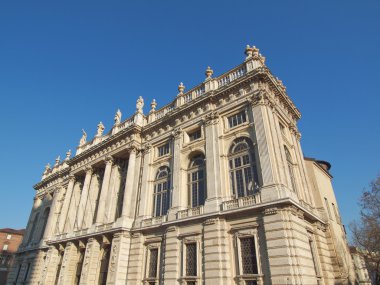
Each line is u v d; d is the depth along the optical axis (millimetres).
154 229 25500
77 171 39688
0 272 77438
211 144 24500
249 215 19594
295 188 24375
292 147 26578
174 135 28672
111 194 32188
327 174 33344
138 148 32500
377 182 31422
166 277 21859
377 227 30891
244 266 18672
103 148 36469
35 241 43594
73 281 30797
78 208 35156
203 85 28797
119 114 39156
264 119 22062
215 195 22062
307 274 17109
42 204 48125
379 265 33250
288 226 17516
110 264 25734
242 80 24531
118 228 26984
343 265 25156
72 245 32500
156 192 28484
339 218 30984
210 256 19844
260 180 20484
